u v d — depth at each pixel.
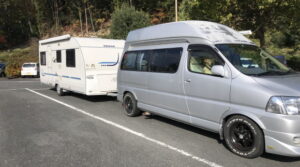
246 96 4.15
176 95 5.52
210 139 5.27
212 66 4.74
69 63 10.32
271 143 3.89
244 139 4.30
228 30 5.62
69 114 7.70
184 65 5.30
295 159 4.23
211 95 4.72
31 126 6.40
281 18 10.45
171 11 31.12
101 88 9.62
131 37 7.26
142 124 6.45
